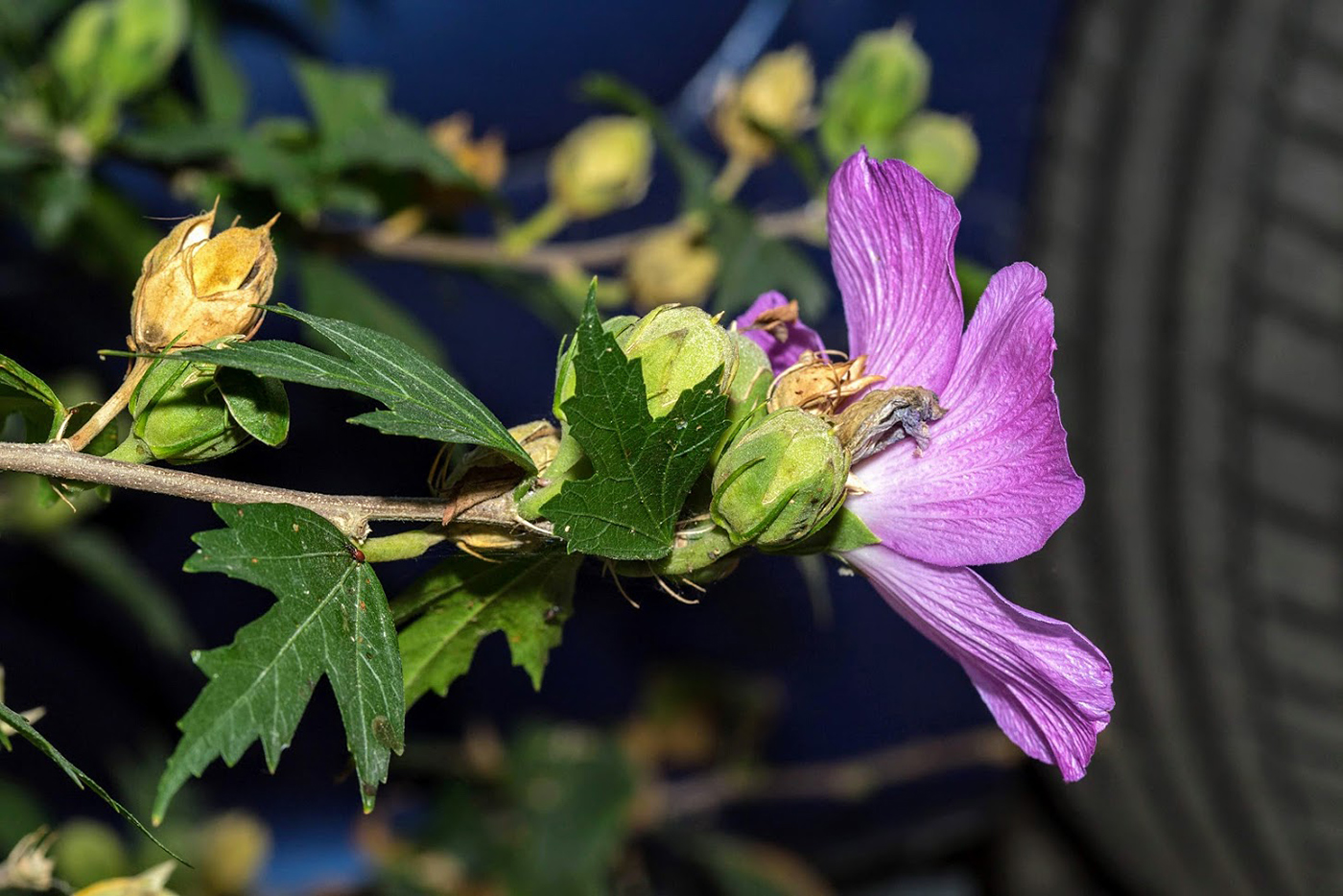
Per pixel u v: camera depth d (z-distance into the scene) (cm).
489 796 98
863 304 45
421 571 47
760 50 91
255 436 43
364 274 96
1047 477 42
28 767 98
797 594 101
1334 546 66
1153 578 70
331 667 42
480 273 74
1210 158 67
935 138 70
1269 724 68
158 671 100
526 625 47
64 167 64
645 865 107
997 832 88
